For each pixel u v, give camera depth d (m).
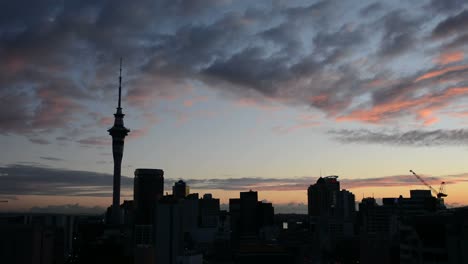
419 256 198.38
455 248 176.25
